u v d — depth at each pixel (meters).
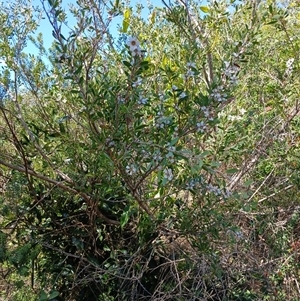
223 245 2.73
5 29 2.45
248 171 2.98
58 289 2.89
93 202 2.62
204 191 2.38
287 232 3.09
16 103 2.49
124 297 2.81
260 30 2.59
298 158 2.97
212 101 2.17
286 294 2.90
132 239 2.88
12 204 2.59
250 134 3.03
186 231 2.54
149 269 2.70
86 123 2.48
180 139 2.32
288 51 3.17
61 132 2.39
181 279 2.79
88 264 2.74
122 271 2.79
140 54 2.05
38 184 2.77
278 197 3.17
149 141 2.18
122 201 2.65
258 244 2.97
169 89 2.32
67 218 2.81
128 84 2.12
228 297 2.79
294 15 3.34
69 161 2.51
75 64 2.12
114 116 2.16
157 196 2.56
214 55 2.88
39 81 2.58
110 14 2.30
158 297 2.69
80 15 2.30
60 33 2.07
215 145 2.54
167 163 2.11
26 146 2.60
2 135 2.66
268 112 3.21
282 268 2.94
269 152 3.04
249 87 3.20
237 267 2.82
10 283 2.71
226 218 2.55
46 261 2.90
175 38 2.74
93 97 2.15
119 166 2.25
